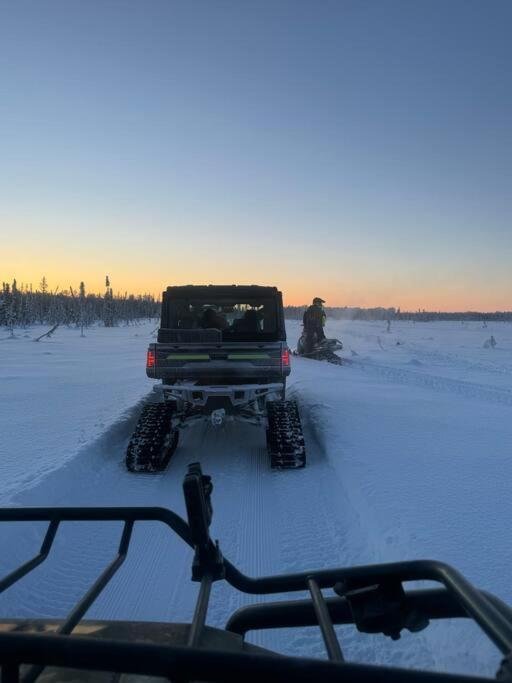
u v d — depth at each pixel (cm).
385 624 133
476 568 277
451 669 213
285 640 256
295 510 421
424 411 746
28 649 79
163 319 729
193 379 620
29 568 146
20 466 503
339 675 72
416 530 329
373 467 475
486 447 539
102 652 78
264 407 641
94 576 324
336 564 328
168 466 563
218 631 147
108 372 1458
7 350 2509
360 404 799
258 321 742
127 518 165
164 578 320
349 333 4350
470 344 2945
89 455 561
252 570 324
